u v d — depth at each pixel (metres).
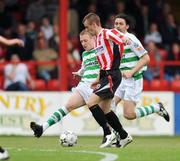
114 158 27.95
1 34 62.28
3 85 56.72
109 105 34.06
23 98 52.53
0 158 26.30
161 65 57.28
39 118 52.53
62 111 35.75
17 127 52.41
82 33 36.66
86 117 52.25
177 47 62.06
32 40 59.56
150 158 28.09
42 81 57.53
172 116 52.75
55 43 59.94
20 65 56.19
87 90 36.22
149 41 62.31
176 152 30.95
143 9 64.25
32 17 63.44
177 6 72.94
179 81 58.41
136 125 52.19
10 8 64.50
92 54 36.47
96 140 46.00
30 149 33.31
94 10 63.31
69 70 56.78
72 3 64.06
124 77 35.31
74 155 29.20
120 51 32.84
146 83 57.91
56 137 49.44
